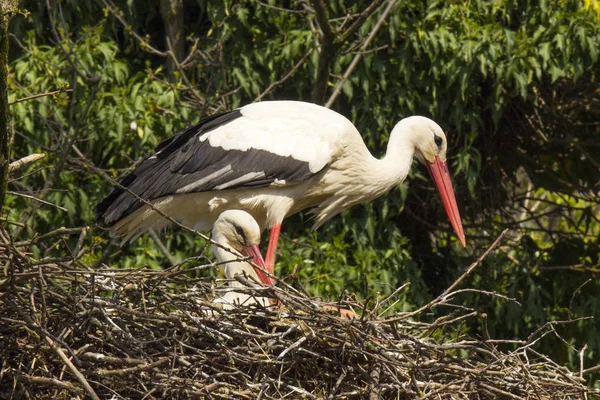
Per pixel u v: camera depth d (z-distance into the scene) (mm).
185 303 7816
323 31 11906
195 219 10820
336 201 11102
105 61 13719
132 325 7699
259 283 8180
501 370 8102
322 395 7965
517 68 13633
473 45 13539
